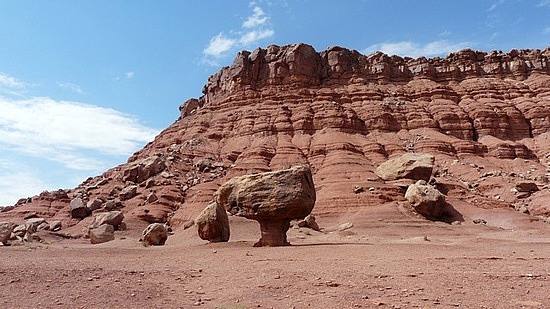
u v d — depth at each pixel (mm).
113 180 79938
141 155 100625
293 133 91875
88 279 13680
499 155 84750
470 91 104250
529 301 9383
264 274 14617
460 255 20781
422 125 93812
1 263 17578
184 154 86812
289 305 9625
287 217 28984
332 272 14578
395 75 113375
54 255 23047
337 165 76500
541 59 113000
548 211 58844
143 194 71312
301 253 22031
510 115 94188
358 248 23984
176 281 13828
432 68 113562
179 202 70438
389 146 86000
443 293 10570
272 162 81875
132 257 22594
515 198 66000
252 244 29984
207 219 33781
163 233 39875
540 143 88312
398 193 64375
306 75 109188
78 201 66938
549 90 101500
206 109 109500
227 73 116812
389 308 9039
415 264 16812
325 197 65375
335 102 99875
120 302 10227
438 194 57156
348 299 9938
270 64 111125
